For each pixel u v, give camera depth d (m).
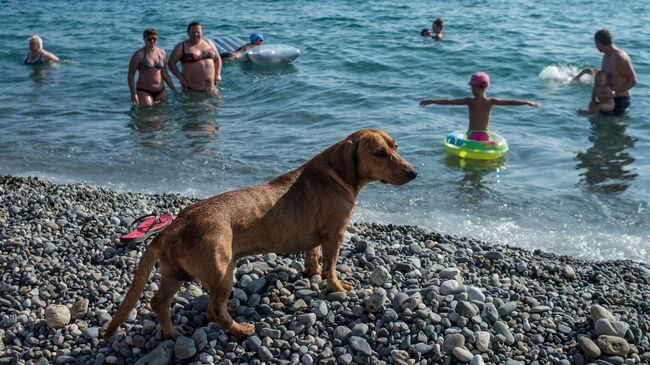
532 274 5.84
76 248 5.85
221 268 4.27
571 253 6.78
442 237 6.78
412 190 8.58
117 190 8.55
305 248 4.94
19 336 4.57
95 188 8.08
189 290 5.10
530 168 9.37
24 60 16.98
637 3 25.22
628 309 5.06
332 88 13.80
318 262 5.30
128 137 10.91
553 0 26.16
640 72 14.84
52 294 5.05
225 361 4.22
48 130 11.30
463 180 8.89
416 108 12.38
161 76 13.28
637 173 9.06
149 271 4.16
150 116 12.23
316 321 4.62
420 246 6.46
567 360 4.37
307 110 12.29
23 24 22.67
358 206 8.06
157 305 4.38
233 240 4.45
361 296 4.93
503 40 18.20
